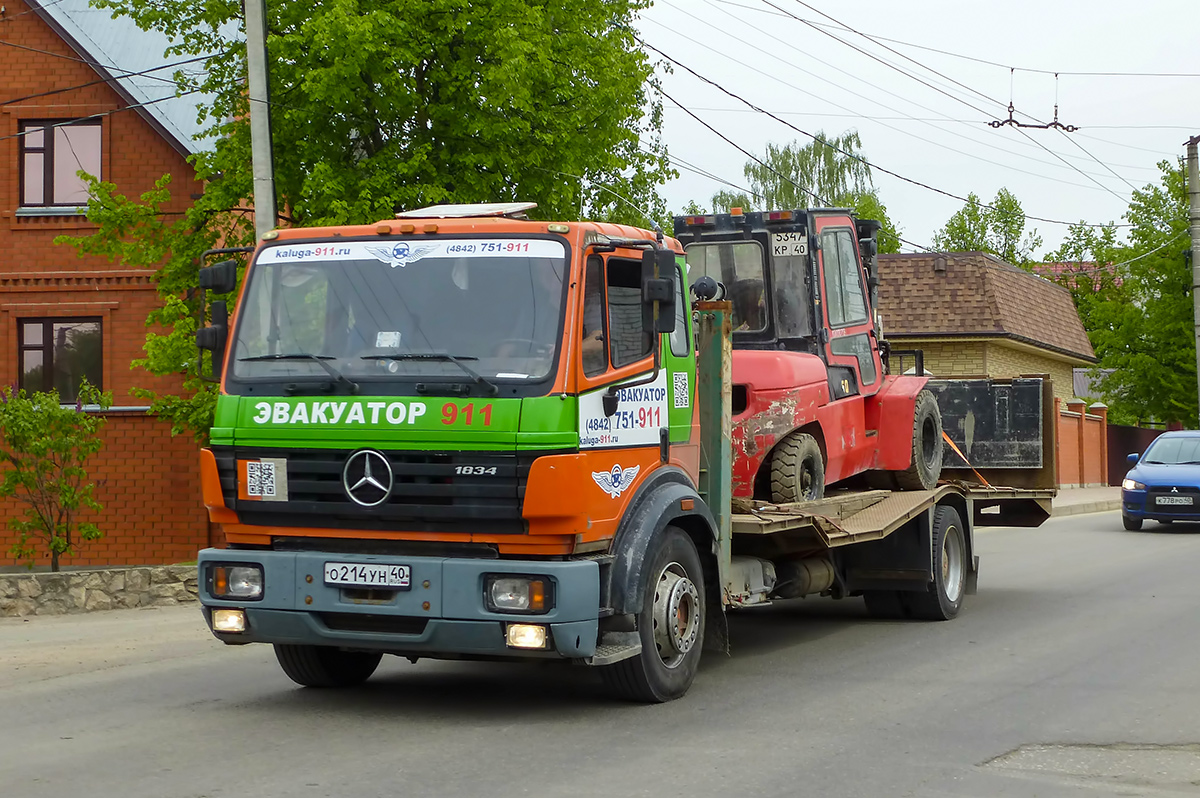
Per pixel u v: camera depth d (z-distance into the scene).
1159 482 23.58
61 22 22.08
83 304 21.98
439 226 7.72
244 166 17.25
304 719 7.72
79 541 20.67
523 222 7.64
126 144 22.12
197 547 20.83
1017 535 23.30
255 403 7.64
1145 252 43.00
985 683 8.88
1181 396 42.50
